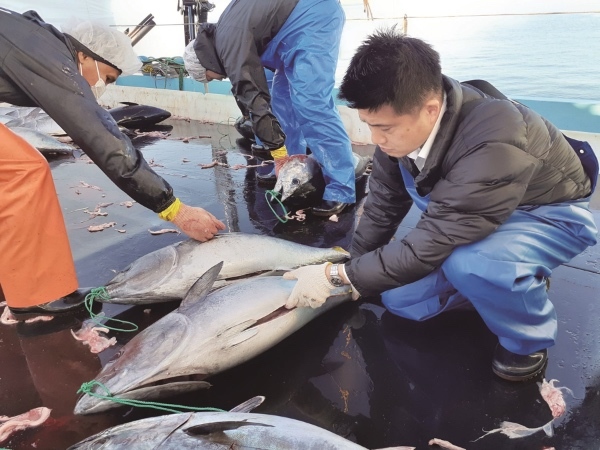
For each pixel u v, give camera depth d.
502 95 2.07
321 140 3.81
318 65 3.60
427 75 1.73
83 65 2.56
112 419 2.02
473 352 2.32
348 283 2.13
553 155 1.96
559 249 2.01
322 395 2.11
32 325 2.66
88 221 3.94
